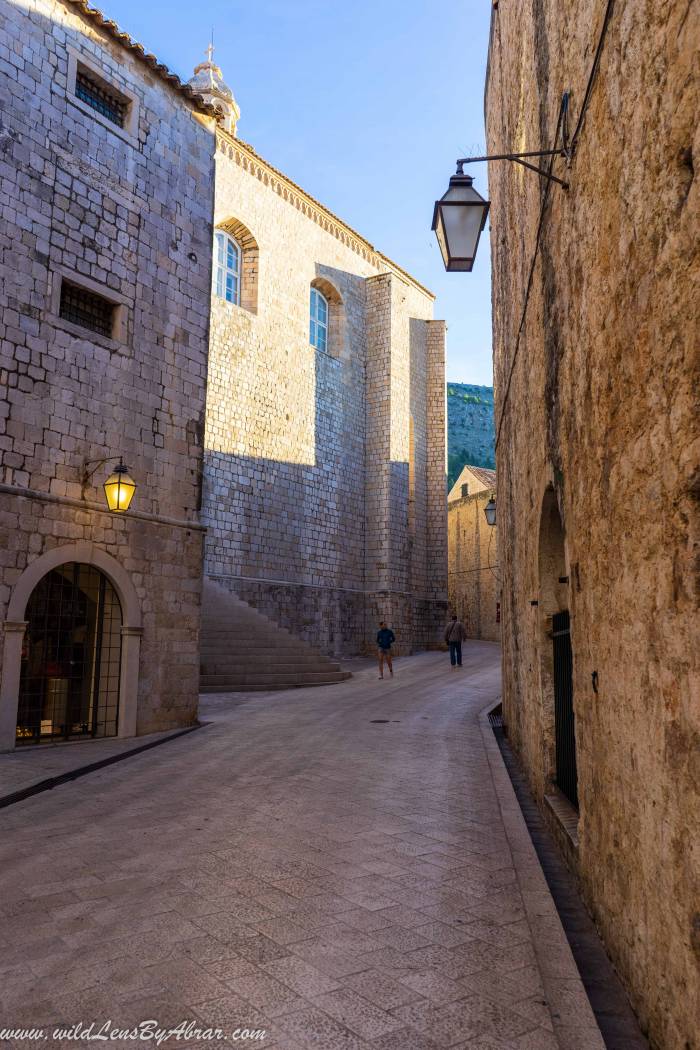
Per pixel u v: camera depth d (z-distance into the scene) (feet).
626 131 9.16
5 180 31.68
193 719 38.22
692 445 7.04
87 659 34.86
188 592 38.58
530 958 11.27
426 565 105.70
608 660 10.79
